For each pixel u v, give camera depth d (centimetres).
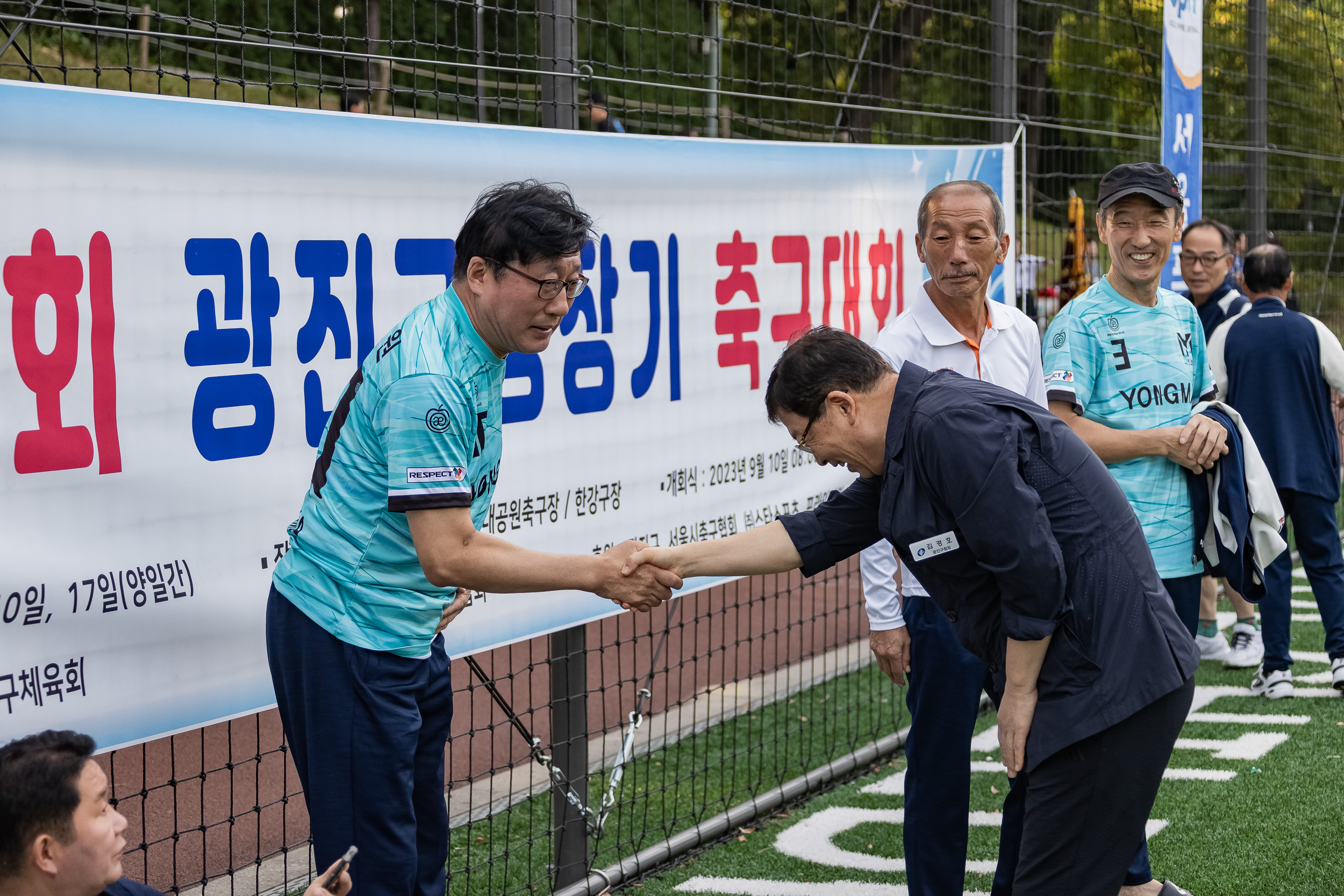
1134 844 247
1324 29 948
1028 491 231
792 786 442
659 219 380
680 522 394
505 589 250
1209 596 615
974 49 556
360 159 298
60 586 246
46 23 262
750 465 423
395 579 246
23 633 241
